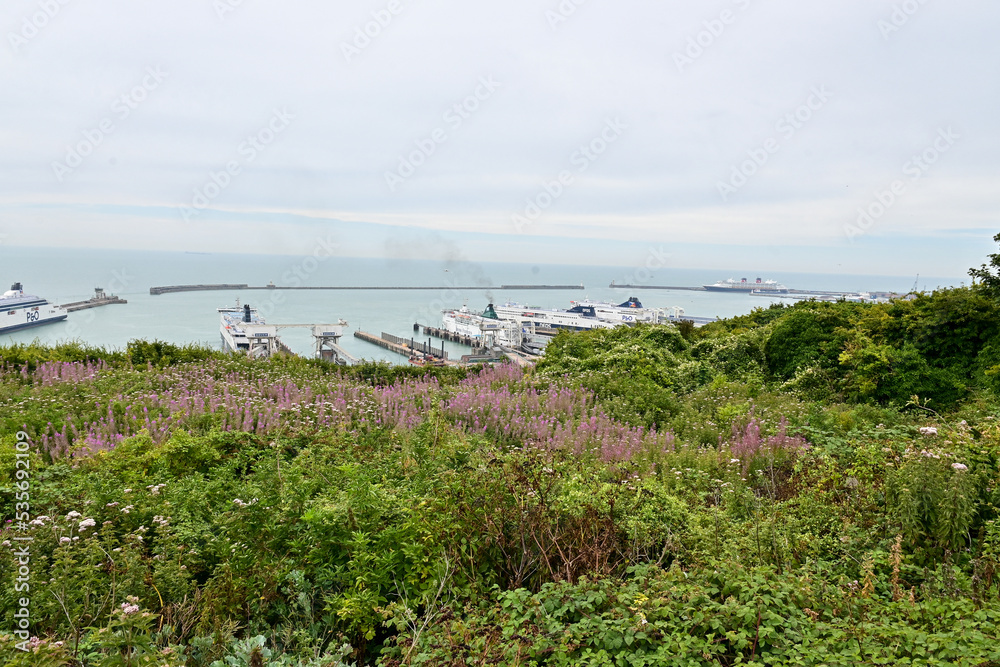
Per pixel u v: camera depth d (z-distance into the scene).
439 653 3.18
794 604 3.50
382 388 11.63
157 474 5.89
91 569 3.86
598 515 4.64
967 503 4.61
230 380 11.23
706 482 6.62
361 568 4.01
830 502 5.70
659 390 12.32
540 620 3.36
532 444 7.04
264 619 3.81
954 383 10.78
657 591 3.65
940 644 2.95
